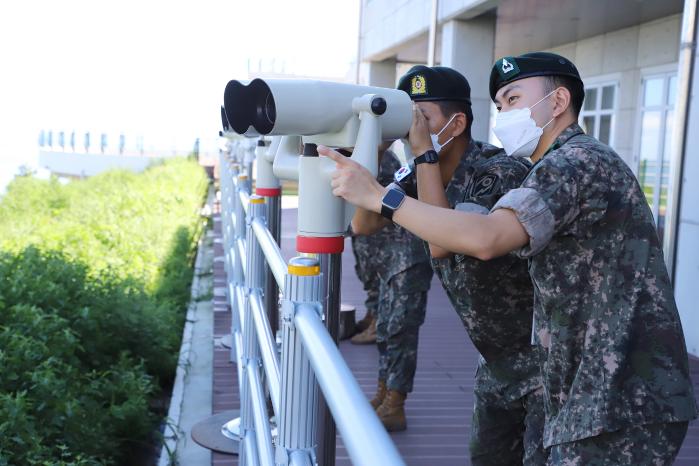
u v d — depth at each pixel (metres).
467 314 2.04
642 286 1.52
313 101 1.50
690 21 4.57
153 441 4.25
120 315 5.19
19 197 13.96
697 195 4.61
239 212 4.21
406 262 3.31
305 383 1.50
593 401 1.51
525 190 1.48
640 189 1.57
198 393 4.21
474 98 8.12
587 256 1.54
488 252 1.46
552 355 1.60
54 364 4.05
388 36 11.44
